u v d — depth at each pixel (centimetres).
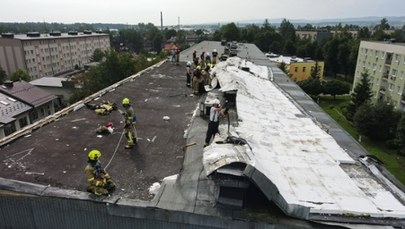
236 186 636
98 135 1103
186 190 712
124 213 676
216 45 4669
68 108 1352
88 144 1033
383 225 604
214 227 630
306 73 7912
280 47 9650
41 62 8744
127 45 15962
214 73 1839
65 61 9906
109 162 916
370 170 849
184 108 1451
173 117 1321
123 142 1056
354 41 9012
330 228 592
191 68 2003
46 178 823
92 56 11131
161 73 2277
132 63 6053
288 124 1143
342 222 605
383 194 721
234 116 1140
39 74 8712
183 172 801
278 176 729
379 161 915
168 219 652
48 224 734
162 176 845
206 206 652
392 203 680
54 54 9306
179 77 2148
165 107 1456
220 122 1067
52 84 6506
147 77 2111
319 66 7994
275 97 1553
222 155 684
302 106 1577
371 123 4112
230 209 640
